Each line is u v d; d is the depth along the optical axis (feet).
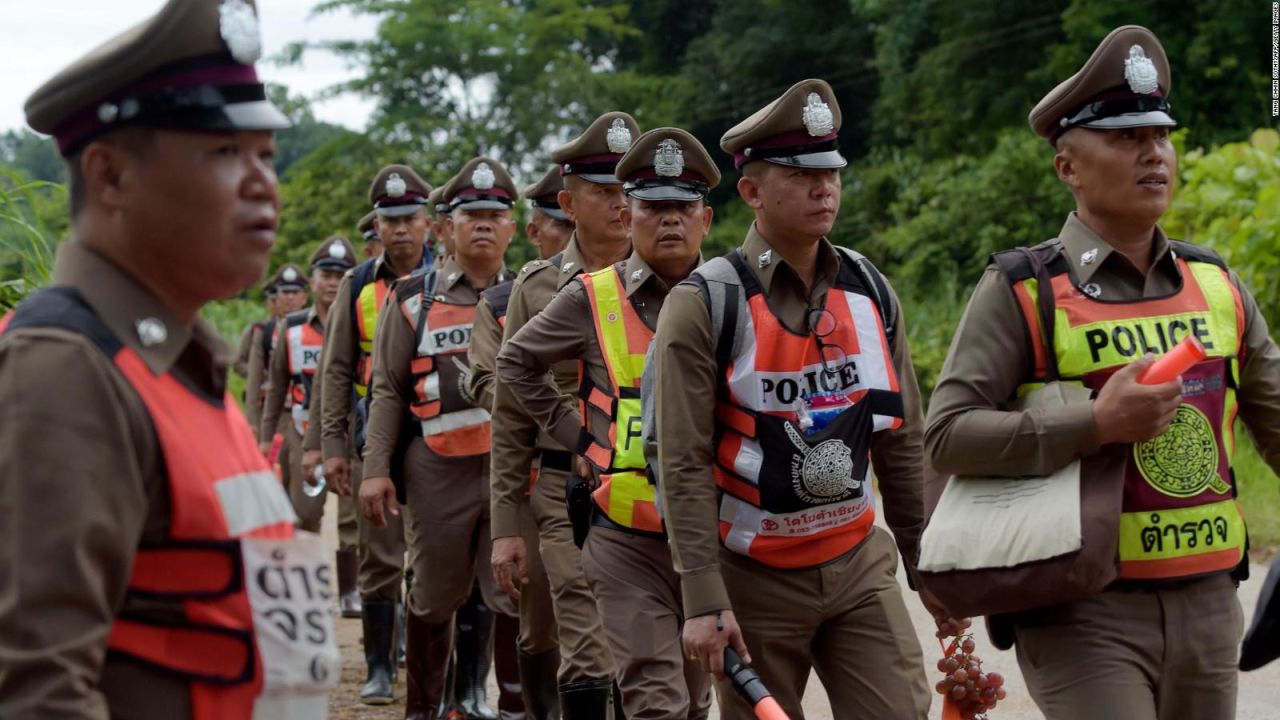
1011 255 12.03
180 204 7.03
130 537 6.60
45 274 16.02
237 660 7.02
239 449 7.34
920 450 13.42
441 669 21.48
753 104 129.08
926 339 69.51
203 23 7.03
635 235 16.21
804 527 12.77
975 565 11.48
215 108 7.07
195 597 6.92
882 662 12.76
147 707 6.79
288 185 104.78
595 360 16.35
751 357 12.75
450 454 21.15
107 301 6.92
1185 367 10.96
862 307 13.15
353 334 25.46
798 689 13.20
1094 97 11.82
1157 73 11.77
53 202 17.06
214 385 7.26
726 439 12.89
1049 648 11.59
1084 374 11.69
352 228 99.91
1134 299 11.85
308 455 26.96
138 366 6.85
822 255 13.20
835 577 12.82
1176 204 44.52
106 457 6.53
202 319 7.43
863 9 103.09
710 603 12.38
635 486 15.23
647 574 15.12
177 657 6.89
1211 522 11.55
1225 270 12.24
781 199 12.85
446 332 21.39
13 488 6.31
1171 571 11.42
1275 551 29.66
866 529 13.14
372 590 23.79
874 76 113.19
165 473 6.82
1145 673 11.44
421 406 21.35
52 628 6.26
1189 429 11.58
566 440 16.60
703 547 12.44
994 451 11.48
